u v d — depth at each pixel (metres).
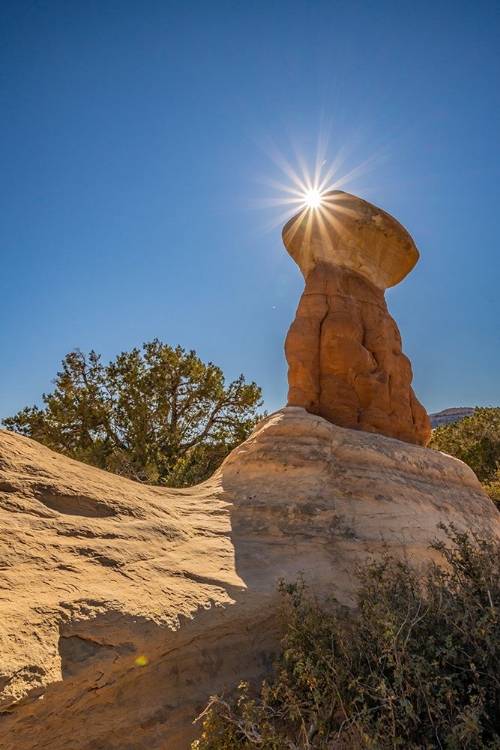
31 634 3.37
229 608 4.61
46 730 3.15
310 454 7.59
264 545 6.09
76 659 3.43
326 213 11.48
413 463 8.42
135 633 3.84
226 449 23.59
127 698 3.65
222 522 6.57
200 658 4.21
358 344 10.20
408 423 10.47
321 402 9.79
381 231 11.61
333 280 10.75
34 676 3.13
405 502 7.20
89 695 3.41
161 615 4.13
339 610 4.45
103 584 4.21
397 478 7.70
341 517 6.57
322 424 8.21
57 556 4.30
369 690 3.38
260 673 4.45
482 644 3.51
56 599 3.77
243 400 25.19
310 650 3.95
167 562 5.00
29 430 23.27
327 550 6.05
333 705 3.41
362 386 9.92
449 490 8.66
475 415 29.62
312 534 6.28
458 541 4.95
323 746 3.10
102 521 5.23
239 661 4.45
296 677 3.87
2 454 5.26
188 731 3.76
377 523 6.61
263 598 4.92
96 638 3.63
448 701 3.11
